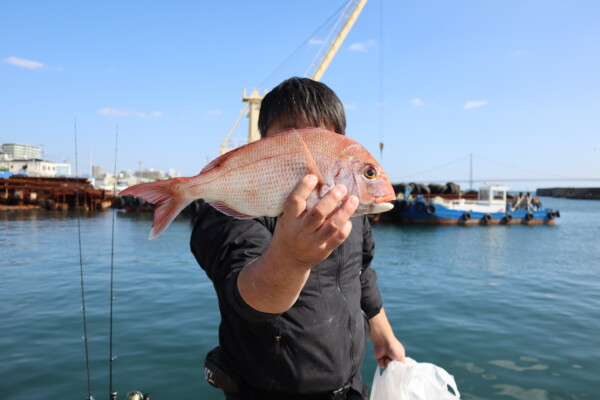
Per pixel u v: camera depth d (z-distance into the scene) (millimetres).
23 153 92875
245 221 1621
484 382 4762
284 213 1101
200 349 5664
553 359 5445
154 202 1401
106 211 39906
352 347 1898
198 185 1398
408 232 25703
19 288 9570
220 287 1483
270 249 1175
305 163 1316
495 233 25562
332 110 1831
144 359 5316
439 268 13477
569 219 43406
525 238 23016
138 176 76375
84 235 21703
